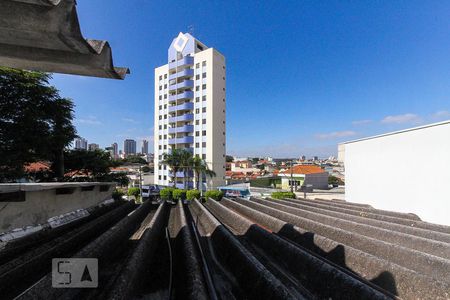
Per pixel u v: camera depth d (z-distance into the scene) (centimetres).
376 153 1138
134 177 5788
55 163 1540
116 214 775
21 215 484
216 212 1012
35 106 1331
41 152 1337
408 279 322
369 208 1027
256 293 297
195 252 401
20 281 322
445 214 798
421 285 306
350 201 1342
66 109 1477
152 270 402
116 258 452
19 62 225
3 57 214
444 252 451
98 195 919
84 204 787
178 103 5306
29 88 1277
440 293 287
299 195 3750
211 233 629
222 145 5041
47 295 262
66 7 158
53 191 602
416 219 840
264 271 317
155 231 579
